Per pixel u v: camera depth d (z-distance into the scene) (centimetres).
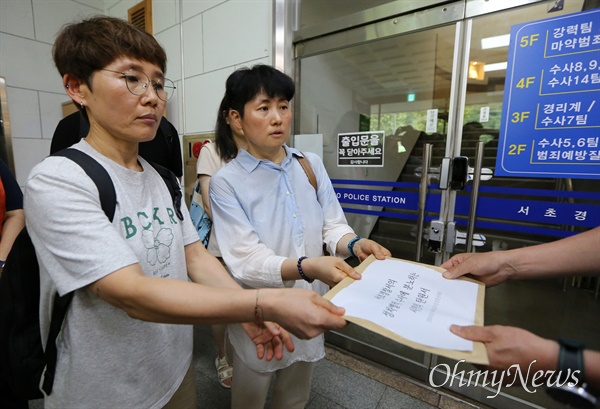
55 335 63
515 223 141
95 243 53
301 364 104
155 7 253
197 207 145
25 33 247
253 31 199
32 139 256
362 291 63
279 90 89
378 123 180
